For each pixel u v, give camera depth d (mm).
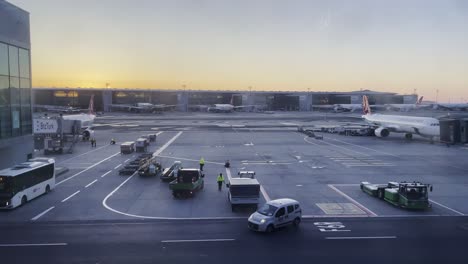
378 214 35719
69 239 29047
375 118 118062
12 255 25891
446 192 44094
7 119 47438
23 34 51469
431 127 89188
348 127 115500
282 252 26328
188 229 31438
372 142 93875
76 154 74188
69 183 48969
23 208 37750
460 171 56469
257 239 29016
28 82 53500
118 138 102125
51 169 44969
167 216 35125
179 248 27141
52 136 77375
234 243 28156
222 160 67125
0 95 45750
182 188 41281
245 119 186375
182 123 158125
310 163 63750
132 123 157125
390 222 33281
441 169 58062
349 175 53844
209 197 42125
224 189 45875
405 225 32438
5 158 48812
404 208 37250
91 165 61906
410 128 95938
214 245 27734
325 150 79562
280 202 32344
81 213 36094
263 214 31078
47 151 75375
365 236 29672
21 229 31469
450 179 51062
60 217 34844
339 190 45094
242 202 36125
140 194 43406
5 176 36781
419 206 36656
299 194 43156
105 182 49562
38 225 32531
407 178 51688
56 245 27781
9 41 47656
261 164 62938
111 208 37750
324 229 31453
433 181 49906
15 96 49531
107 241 28594
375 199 41125
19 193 38000
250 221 30828
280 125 147750
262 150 79750
